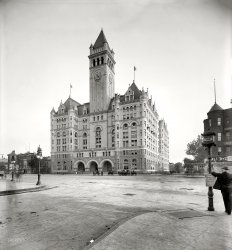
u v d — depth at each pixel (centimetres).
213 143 991
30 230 740
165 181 3456
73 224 818
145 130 9038
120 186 2531
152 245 545
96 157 9838
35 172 10694
